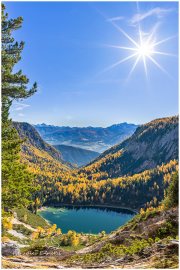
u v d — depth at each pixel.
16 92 18.69
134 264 13.02
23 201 17.16
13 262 14.28
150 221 23.30
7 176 16.58
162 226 20.75
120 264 13.91
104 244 22.56
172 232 19.77
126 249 17.78
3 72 18.36
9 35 20.14
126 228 24.67
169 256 12.33
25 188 17.14
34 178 18.23
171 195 24.77
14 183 16.81
